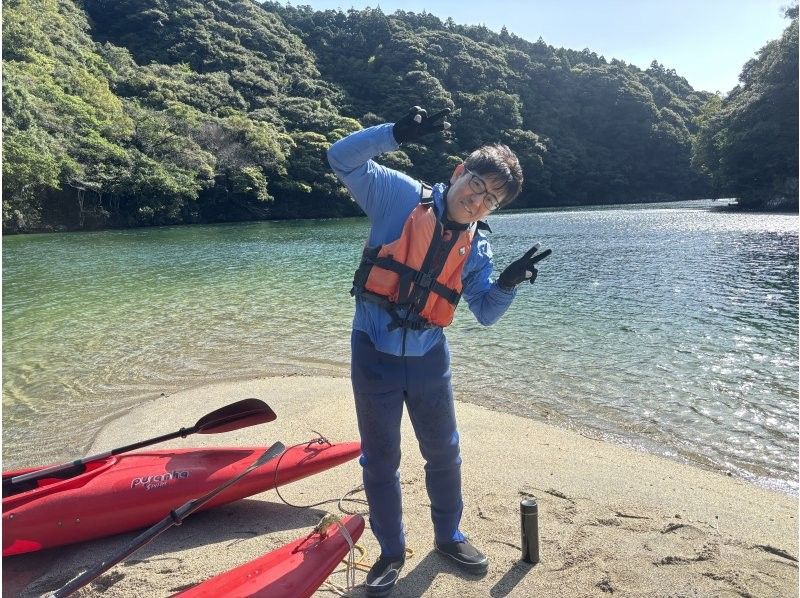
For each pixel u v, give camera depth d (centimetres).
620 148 8019
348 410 564
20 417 604
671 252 1972
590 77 8475
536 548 291
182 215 4778
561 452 466
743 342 850
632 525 334
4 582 294
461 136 7181
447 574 283
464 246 248
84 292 1405
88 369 771
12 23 4603
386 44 8662
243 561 299
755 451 492
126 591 278
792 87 4319
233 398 628
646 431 536
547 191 7081
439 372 261
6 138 3525
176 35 7425
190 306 1205
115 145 4359
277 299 1270
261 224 4644
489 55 8938
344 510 350
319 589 277
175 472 340
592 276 1519
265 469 349
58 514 312
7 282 1594
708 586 273
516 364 755
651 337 889
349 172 245
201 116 5381
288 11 10056
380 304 248
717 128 5081
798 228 2694
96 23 7525
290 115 6644
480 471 418
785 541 320
